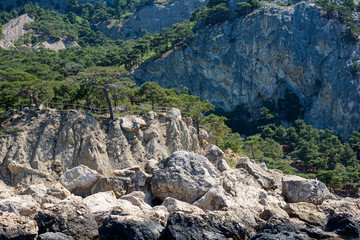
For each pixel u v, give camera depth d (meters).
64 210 26.98
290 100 133.75
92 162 38.81
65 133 39.69
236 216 28.70
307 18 143.25
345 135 123.38
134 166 37.94
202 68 143.62
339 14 143.50
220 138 63.44
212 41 144.62
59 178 35.78
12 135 38.69
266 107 134.25
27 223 24.80
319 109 130.88
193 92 141.25
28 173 36.47
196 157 36.34
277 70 139.12
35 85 44.03
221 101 140.25
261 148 86.19
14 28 190.62
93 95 51.25
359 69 128.00
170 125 47.91
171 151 45.84
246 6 149.25
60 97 50.38
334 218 31.72
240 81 140.25
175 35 148.00
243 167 41.41
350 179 77.06
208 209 31.88
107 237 25.36
